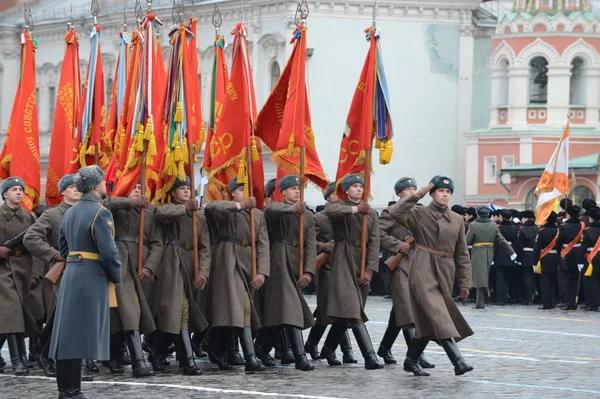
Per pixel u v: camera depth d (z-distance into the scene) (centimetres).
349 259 3397
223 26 10838
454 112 11119
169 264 3303
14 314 3288
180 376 3216
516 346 3975
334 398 2819
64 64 3934
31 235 3219
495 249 6153
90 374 3164
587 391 2945
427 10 10962
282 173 3884
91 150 3816
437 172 11094
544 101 10688
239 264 3341
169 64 3491
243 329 3322
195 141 4047
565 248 5741
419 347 3197
